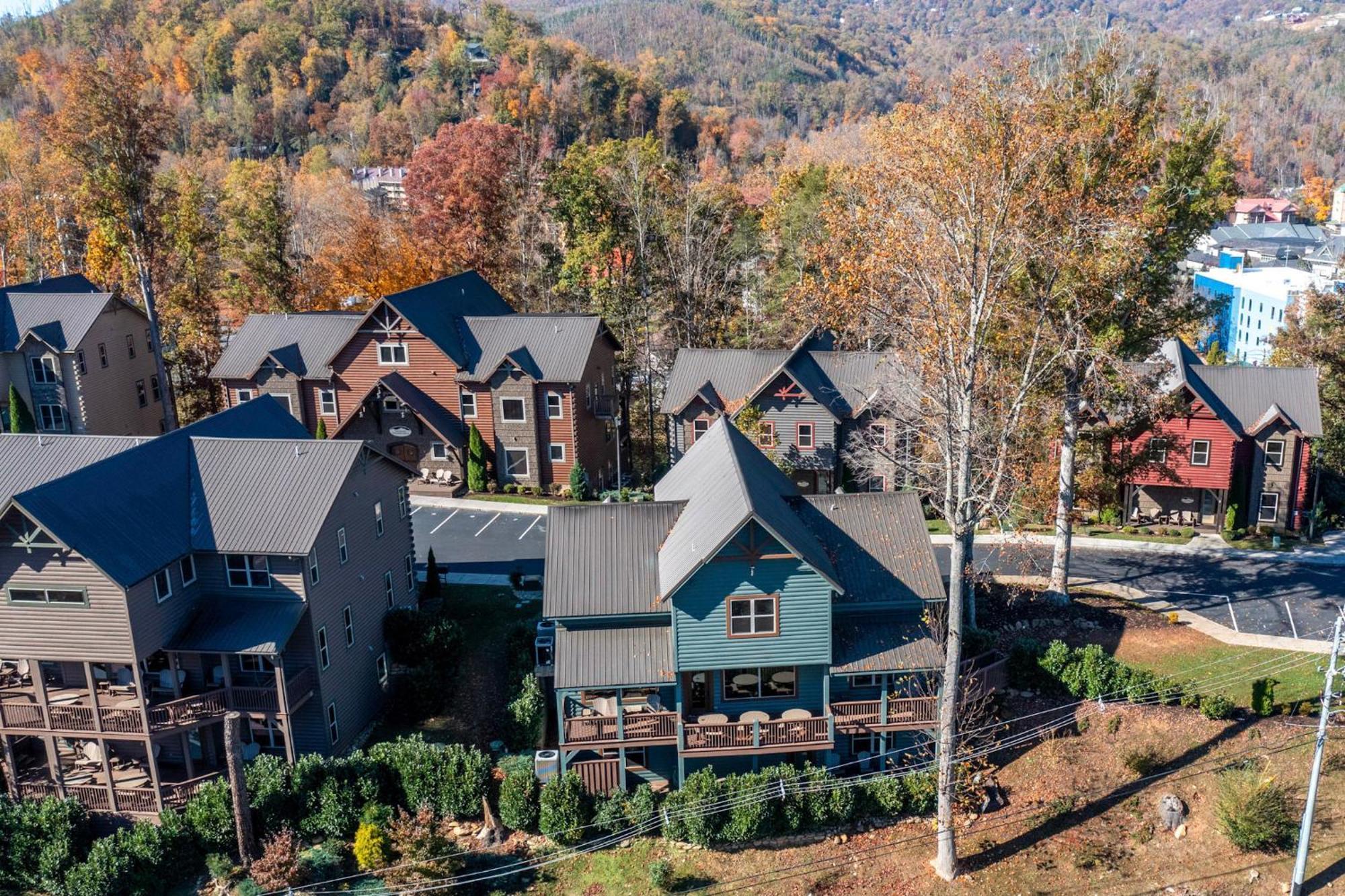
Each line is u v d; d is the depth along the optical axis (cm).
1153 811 3170
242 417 4109
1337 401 5988
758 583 3169
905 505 3597
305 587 3412
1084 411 4647
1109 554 5028
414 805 3306
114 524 3225
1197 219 3822
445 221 7838
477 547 5225
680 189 8262
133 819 3341
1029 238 3119
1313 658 3822
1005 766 3428
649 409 6925
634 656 3291
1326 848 2975
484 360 5975
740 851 3192
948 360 3095
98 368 6194
